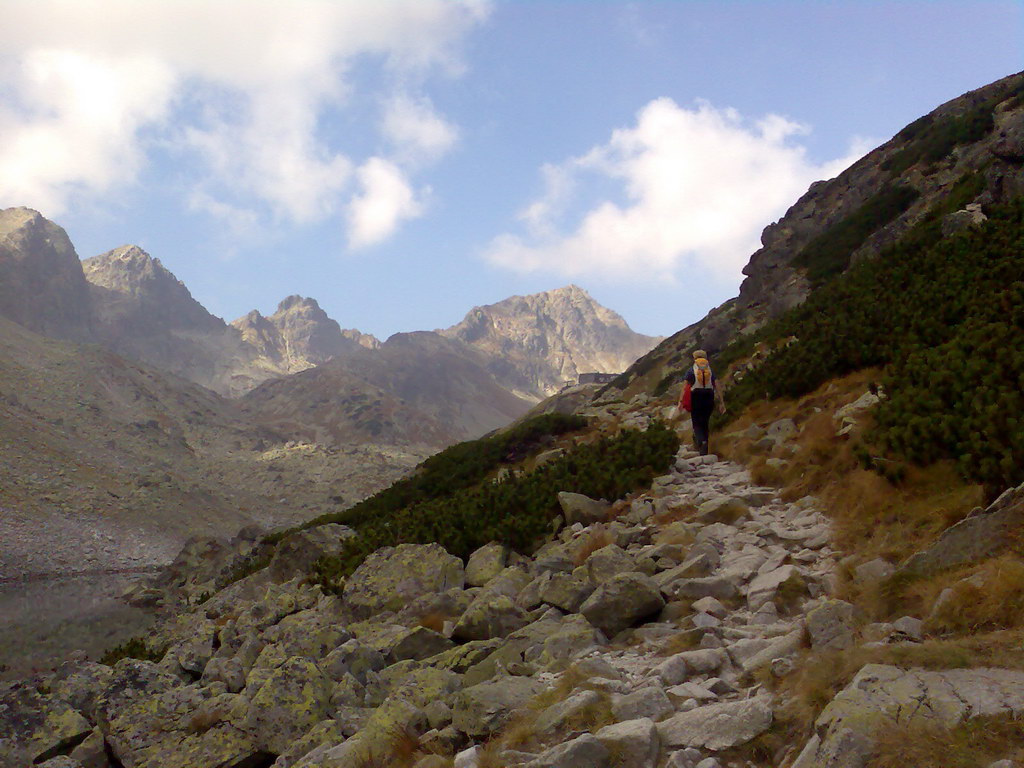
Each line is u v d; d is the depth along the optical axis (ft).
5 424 549.54
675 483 43.27
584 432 86.07
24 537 338.75
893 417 31.32
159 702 29.22
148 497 496.64
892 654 13.89
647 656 21.53
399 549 40.19
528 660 23.99
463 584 37.45
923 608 17.04
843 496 30.07
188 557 191.21
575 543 36.99
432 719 20.33
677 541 31.99
